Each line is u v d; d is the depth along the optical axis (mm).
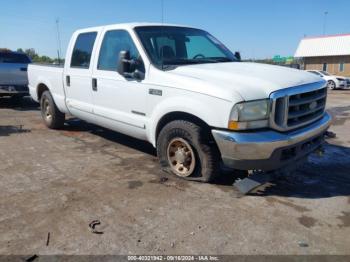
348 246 3064
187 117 4336
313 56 44719
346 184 4500
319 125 4410
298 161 4270
